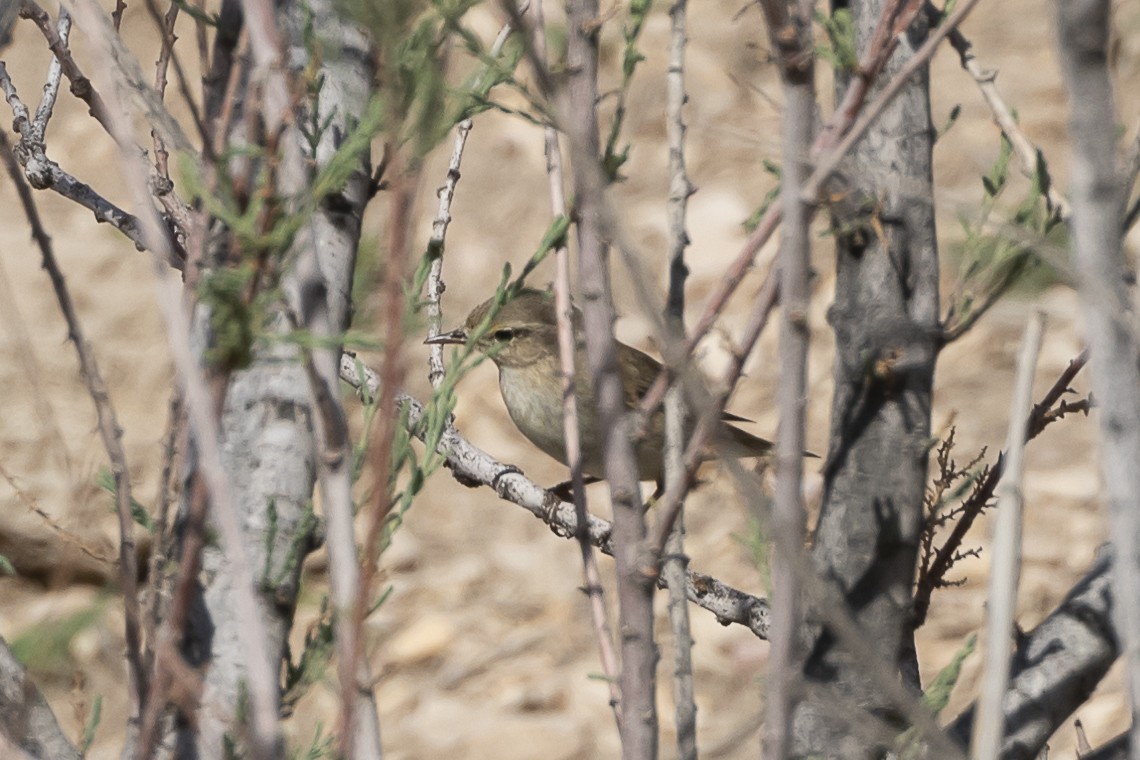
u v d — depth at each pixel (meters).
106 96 4.21
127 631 4.61
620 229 3.92
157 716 4.21
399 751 16.02
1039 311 4.18
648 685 4.66
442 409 5.55
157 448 17.53
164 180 6.28
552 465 19.80
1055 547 17.17
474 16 15.94
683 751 4.97
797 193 4.14
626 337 18.00
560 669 17.06
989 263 5.74
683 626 5.08
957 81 22.06
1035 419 6.94
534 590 18.47
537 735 15.95
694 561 16.91
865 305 5.79
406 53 4.11
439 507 19.86
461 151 6.78
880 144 5.75
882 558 5.64
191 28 13.07
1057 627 6.00
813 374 19.03
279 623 4.99
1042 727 5.79
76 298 18.36
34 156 7.76
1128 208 5.64
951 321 6.01
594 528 9.86
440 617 17.95
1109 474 3.73
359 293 5.10
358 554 4.99
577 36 4.84
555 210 5.95
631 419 4.93
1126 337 3.68
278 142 4.20
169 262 5.28
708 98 20.61
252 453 5.14
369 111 4.29
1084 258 3.62
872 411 5.73
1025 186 14.77
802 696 4.69
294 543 5.00
